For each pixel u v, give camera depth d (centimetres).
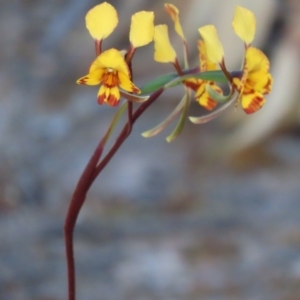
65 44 180
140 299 94
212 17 144
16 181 125
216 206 118
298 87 138
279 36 141
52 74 168
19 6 204
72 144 138
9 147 137
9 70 172
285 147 136
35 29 190
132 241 108
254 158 133
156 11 158
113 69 46
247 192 122
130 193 122
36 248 107
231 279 99
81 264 103
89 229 112
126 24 166
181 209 117
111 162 130
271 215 114
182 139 137
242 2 141
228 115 140
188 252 105
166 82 49
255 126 136
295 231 109
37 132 143
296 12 139
